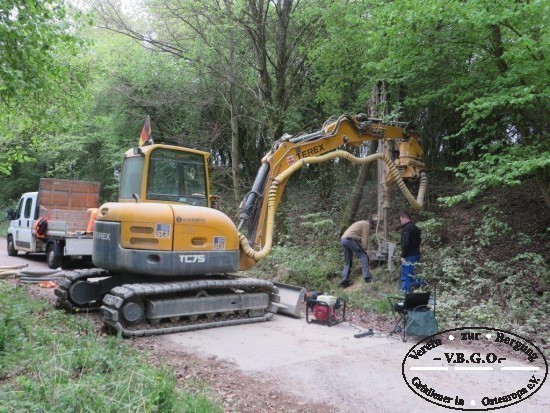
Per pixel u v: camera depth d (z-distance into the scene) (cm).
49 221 1299
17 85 788
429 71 938
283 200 1369
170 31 1373
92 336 596
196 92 1439
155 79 1489
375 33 850
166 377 454
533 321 686
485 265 869
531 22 688
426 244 1018
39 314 728
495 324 707
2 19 725
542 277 795
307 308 797
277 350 619
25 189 2847
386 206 1027
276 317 828
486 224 940
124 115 1688
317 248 1173
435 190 1205
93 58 1395
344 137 918
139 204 718
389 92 1055
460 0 718
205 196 813
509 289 790
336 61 1180
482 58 866
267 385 491
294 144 870
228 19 1238
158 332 686
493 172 776
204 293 752
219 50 1307
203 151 811
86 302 803
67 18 1023
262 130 1548
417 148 1007
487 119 909
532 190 1059
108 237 729
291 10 1280
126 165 796
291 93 1317
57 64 910
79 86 1054
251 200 838
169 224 715
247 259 822
